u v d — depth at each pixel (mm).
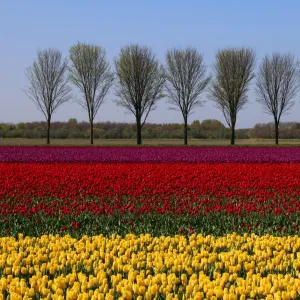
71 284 11555
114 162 45375
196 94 91750
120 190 24344
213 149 63781
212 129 132750
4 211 20594
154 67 92188
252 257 14070
